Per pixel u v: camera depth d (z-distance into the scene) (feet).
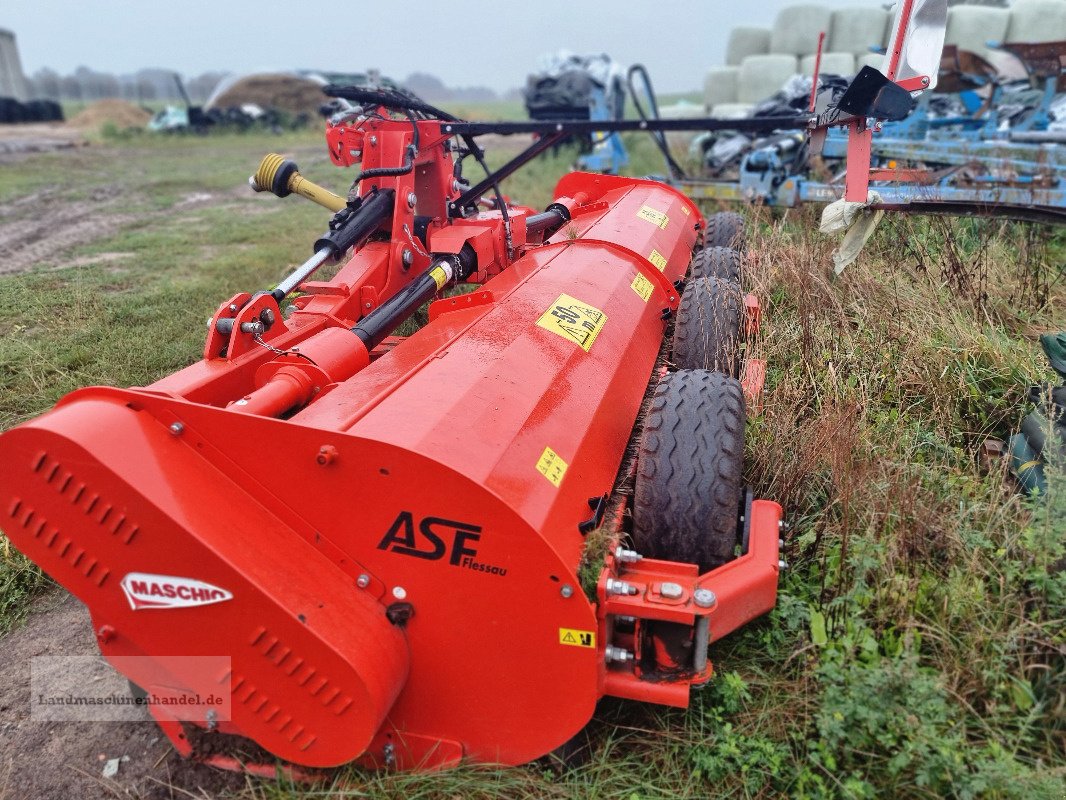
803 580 9.93
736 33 53.67
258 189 14.19
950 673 8.27
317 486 7.06
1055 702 7.82
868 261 18.49
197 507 6.83
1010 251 19.79
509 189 40.42
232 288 23.66
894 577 9.01
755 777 7.65
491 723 7.48
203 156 67.15
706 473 8.47
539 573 6.77
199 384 8.98
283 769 7.80
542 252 14.39
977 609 8.80
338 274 12.67
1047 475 9.77
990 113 31.12
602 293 12.26
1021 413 12.75
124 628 7.26
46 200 43.21
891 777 7.42
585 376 10.01
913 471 11.19
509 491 7.34
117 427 6.90
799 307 16.22
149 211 39.96
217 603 6.81
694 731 8.13
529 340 9.92
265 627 6.75
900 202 13.89
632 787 7.64
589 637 6.87
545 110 56.34
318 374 9.17
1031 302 17.30
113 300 22.25
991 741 7.58
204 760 8.22
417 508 6.89
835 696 7.68
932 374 13.70
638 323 12.47
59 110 116.78
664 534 8.51
